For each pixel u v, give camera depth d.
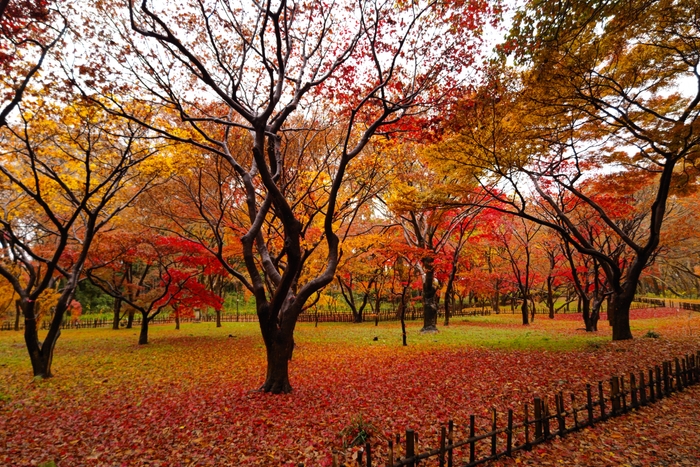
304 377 10.57
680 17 7.86
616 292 13.66
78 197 14.79
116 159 13.20
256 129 7.88
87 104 8.75
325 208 14.97
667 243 18.17
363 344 17.08
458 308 40.78
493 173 11.75
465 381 9.04
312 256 17.83
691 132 8.81
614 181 12.97
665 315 27.12
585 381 8.38
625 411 6.41
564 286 39.59
